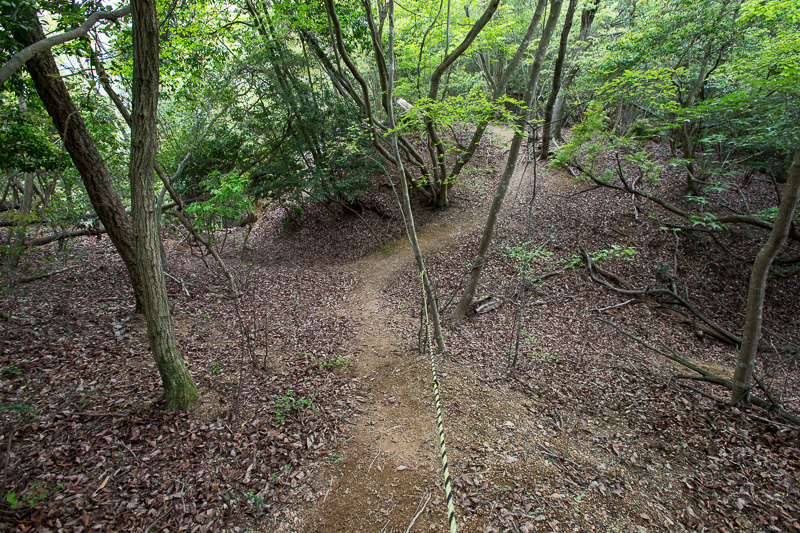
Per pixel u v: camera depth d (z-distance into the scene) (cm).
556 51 1867
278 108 1438
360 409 545
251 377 592
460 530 357
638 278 1147
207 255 1532
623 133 1702
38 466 369
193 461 413
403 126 725
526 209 1476
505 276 1159
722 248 1134
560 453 468
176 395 477
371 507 384
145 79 391
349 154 1427
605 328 922
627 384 659
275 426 485
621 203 1413
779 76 846
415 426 511
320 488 405
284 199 1605
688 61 1271
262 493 389
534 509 381
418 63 1428
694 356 835
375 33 755
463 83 1948
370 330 868
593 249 1243
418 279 1231
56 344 600
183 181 1409
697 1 1131
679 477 439
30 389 482
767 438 489
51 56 582
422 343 761
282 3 1145
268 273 1325
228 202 966
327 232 1798
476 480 416
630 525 372
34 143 805
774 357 842
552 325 921
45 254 1135
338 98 1519
